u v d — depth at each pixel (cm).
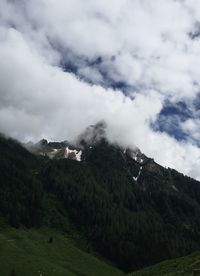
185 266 17775
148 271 19300
